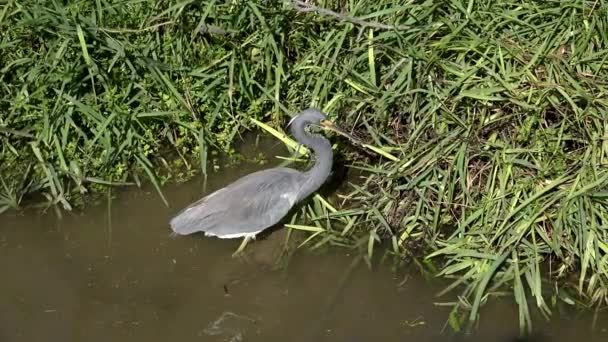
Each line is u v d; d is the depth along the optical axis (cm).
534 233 864
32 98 1009
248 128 1059
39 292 862
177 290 868
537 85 899
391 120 993
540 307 821
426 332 810
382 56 1009
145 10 1068
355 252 908
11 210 959
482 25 968
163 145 1043
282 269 894
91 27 1009
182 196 981
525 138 891
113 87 1016
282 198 910
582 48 920
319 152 905
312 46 1050
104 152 994
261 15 1028
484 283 826
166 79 1014
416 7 993
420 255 895
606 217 845
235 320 834
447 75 966
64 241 925
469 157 908
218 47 1059
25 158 1008
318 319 834
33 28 1023
